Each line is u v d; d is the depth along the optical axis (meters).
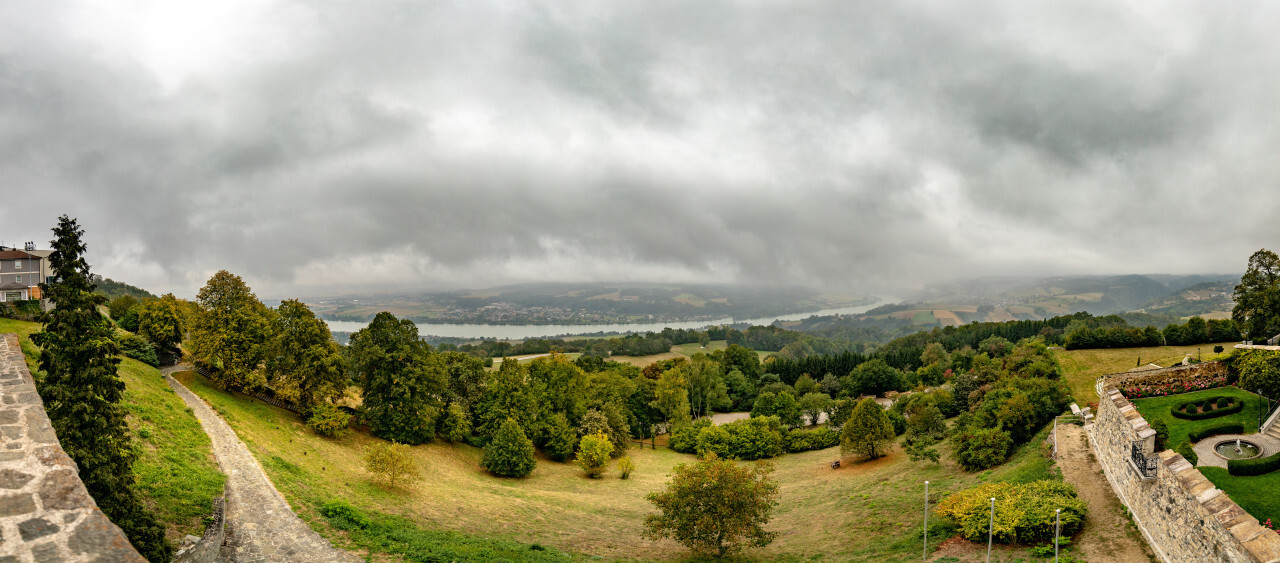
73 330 21.70
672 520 38.38
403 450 43.53
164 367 57.25
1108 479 34.69
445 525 37.91
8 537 10.47
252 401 52.62
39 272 86.38
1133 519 29.72
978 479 44.69
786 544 41.44
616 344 198.12
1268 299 63.19
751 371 138.62
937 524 37.66
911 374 123.31
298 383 52.75
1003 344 128.38
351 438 53.97
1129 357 78.00
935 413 70.12
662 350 198.25
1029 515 31.12
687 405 93.31
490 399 70.94
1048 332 140.50
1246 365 45.41
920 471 54.53
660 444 90.12
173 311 64.38
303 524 30.66
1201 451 36.97
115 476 21.34
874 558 34.53
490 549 33.44
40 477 12.63
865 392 116.56
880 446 66.75
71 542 10.65
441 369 61.59
